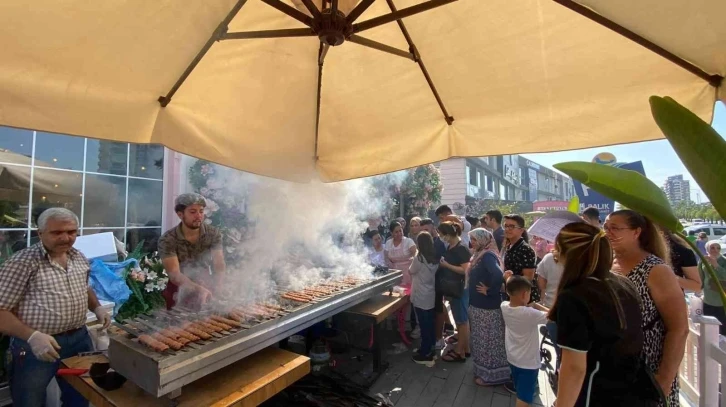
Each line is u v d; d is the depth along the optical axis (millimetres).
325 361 3287
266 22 1613
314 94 2025
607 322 1286
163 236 2453
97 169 4012
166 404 1598
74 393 2111
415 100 1867
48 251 1992
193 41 1397
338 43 1286
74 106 1304
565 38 1352
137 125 1485
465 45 1518
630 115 1389
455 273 3633
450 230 3705
